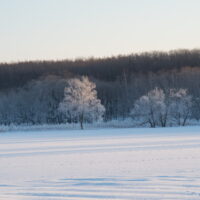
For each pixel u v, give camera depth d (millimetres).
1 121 146875
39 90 149625
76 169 29375
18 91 166125
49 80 159875
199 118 134500
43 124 136625
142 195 18625
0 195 19453
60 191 20188
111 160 35125
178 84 147375
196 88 140625
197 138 65688
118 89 159875
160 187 20375
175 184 21109
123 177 23953
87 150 48625
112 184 21688
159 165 29766
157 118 121750
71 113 121250
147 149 46594
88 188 20750
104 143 60531
